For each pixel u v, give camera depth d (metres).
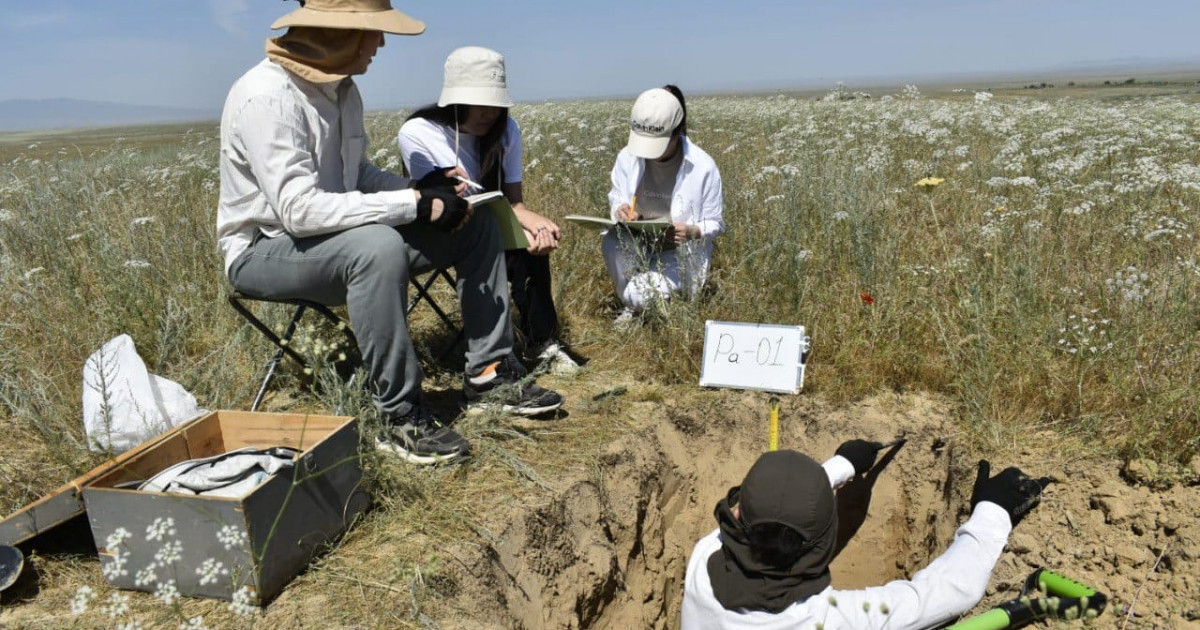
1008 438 3.41
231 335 3.90
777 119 11.32
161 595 2.12
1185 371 3.32
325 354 3.13
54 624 2.19
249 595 2.24
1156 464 3.07
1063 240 4.63
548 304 4.14
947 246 4.86
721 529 2.41
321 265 2.89
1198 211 5.02
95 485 2.30
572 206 6.22
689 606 2.49
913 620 2.35
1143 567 2.87
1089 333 3.59
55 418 3.04
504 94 3.53
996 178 5.27
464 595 2.49
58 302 4.09
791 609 2.28
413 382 3.00
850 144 8.21
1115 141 7.19
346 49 2.84
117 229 5.16
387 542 2.60
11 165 8.13
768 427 3.89
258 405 3.16
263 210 2.95
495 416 3.31
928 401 3.76
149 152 11.55
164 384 3.12
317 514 2.47
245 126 2.78
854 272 4.50
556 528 3.02
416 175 3.67
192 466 2.43
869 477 3.77
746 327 3.95
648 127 4.21
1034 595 2.72
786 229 4.83
